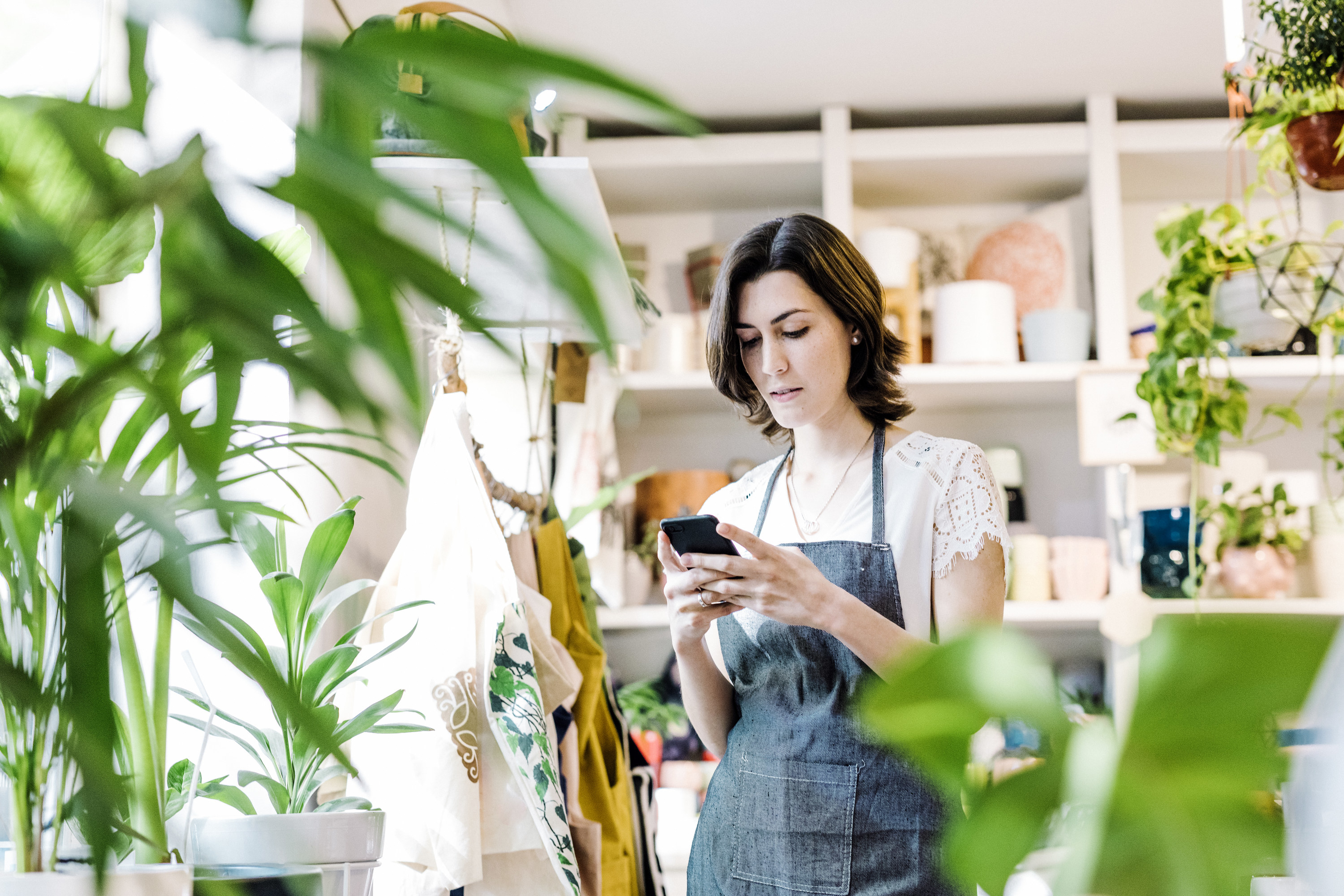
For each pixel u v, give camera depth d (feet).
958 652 0.45
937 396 10.18
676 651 4.81
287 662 3.85
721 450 10.82
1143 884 0.42
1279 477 10.37
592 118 10.03
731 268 4.91
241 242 0.92
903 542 4.68
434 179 3.72
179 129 4.69
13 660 2.39
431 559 4.70
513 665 4.52
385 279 0.89
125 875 2.47
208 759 4.81
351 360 0.92
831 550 4.70
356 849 3.67
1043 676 0.44
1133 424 9.49
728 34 9.02
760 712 4.70
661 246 11.13
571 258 0.80
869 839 4.32
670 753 9.41
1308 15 6.25
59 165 1.35
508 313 5.61
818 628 4.21
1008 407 10.64
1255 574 9.13
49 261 0.98
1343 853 0.41
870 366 4.97
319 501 5.08
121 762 2.97
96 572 1.18
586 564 6.91
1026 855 0.43
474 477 4.81
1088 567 9.50
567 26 8.90
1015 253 10.43
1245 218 8.59
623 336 6.77
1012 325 9.86
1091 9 8.66
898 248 10.02
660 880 6.57
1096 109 9.89
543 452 8.17
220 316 0.91
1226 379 9.20
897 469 4.85
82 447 2.25
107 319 4.45
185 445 1.07
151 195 0.92
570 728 5.63
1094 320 10.18
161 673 3.11
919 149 9.93
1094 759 0.43
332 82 0.83
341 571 5.25
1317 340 9.52
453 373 5.05
